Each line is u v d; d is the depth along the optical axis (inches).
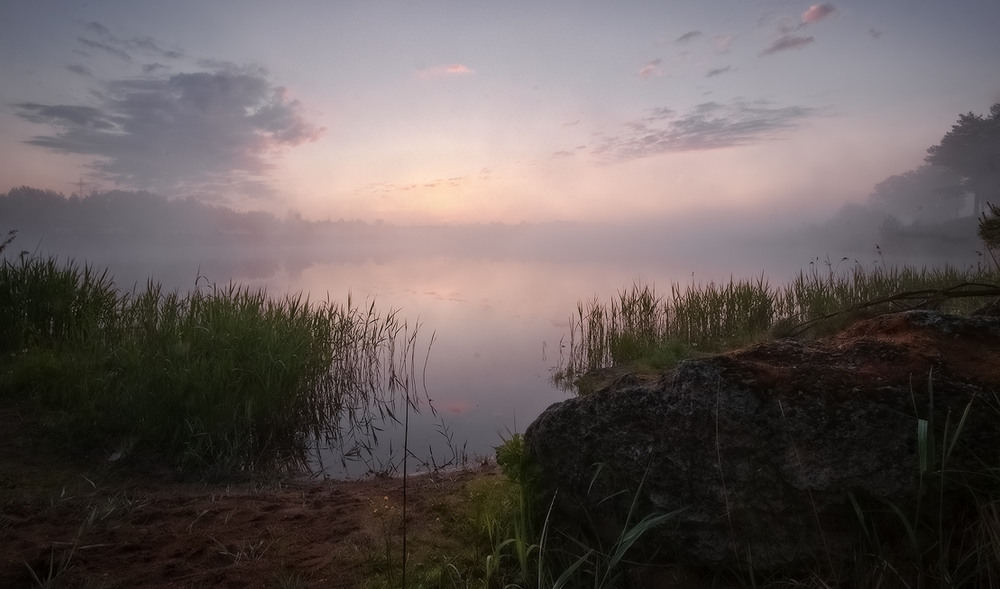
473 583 110.0
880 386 95.0
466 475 193.9
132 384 225.0
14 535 132.6
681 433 99.5
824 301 407.2
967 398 91.4
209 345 264.8
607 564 102.7
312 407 289.1
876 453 90.6
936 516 88.9
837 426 92.7
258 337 275.9
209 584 113.5
